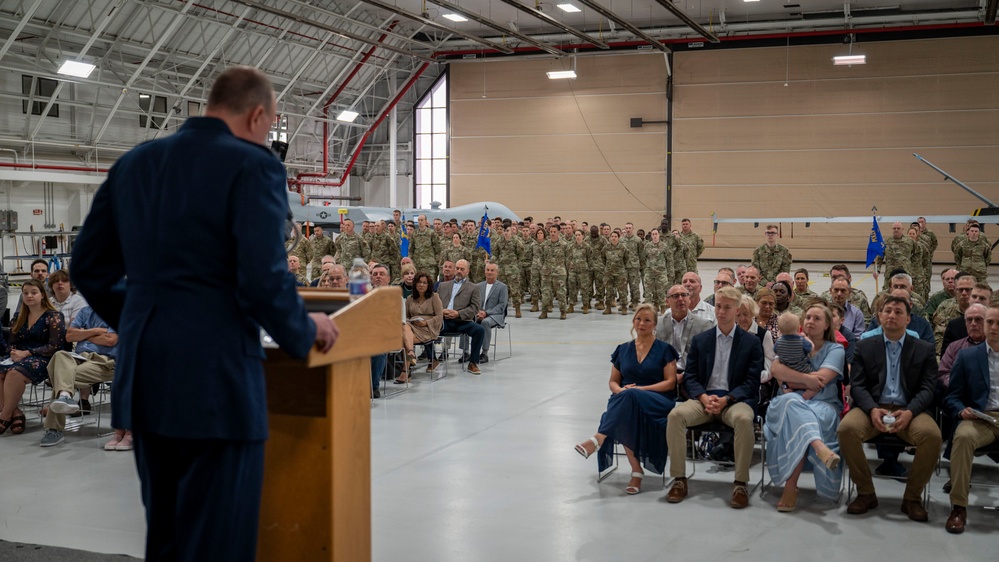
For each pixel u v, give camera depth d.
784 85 27.28
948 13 24.80
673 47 28.25
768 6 25.66
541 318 14.91
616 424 5.02
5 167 20.91
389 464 5.55
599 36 26.42
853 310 6.98
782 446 4.69
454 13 22.94
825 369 4.95
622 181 29.30
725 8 25.95
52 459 5.73
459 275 9.62
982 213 20.20
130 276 1.95
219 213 1.85
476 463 5.58
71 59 19.78
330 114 29.44
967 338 5.56
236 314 1.89
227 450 1.90
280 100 27.39
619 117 29.14
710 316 6.91
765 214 27.89
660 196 28.94
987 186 25.72
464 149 31.14
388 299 2.36
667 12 26.58
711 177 28.33
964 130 25.78
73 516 4.45
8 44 18.27
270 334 1.84
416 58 30.41
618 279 15.41
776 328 6.34
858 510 4.56
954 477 4.32
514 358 10.34
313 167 30.47
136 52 22.80
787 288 6.85
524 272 16.28
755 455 5.90
